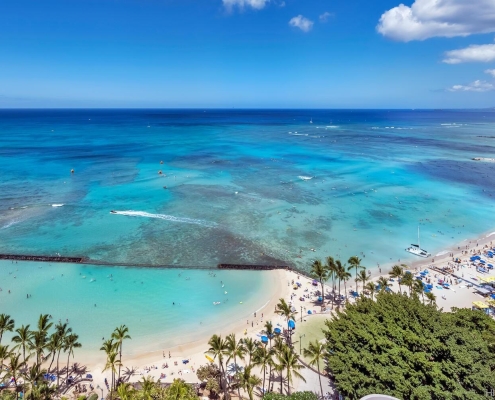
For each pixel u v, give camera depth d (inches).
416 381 1218.6
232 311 2122.3
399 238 3149.6
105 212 3577.8
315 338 1850.4
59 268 2522.1
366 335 1392.7
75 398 1443.2
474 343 1350.9
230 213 3636.8
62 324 1929.1
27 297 2172.7
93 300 2171.5
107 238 3002.0
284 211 3740.2
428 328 1437.0
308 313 2087.8
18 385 1465.3
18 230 3095.5
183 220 3425.2
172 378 1592.0
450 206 3961.6
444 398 1173.7
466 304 2185.0
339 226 3390.7
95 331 1900.8
